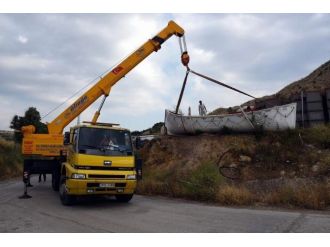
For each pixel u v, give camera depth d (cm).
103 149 1001
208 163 1514
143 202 1118
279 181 1373
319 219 790
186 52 1591
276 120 1783
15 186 1675
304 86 3509
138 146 1137
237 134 1892
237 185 1424
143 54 1542
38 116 3725
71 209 964
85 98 1459
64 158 1222
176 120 2014
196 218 824
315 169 1453
